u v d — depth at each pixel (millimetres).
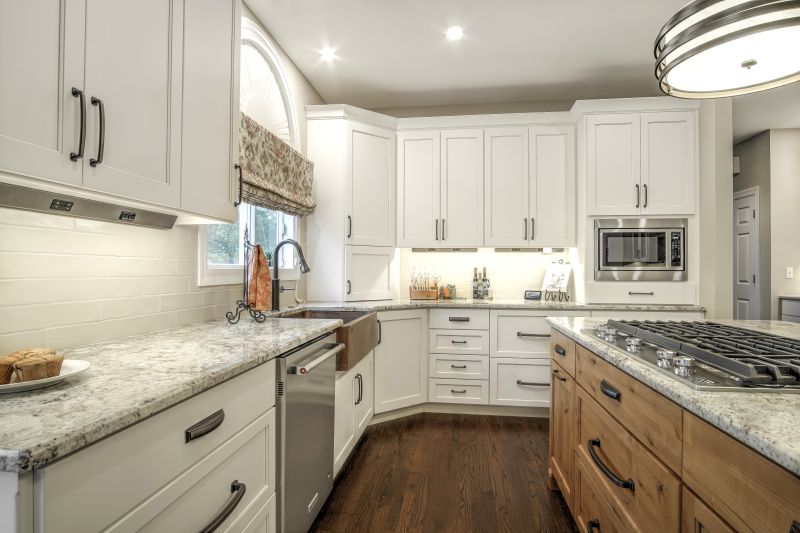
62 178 956
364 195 3404
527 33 2814
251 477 1245
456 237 3578
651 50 3037
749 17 1040
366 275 3422
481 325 3328
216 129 1604
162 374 1001
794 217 4773
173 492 887
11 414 727
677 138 3254
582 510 1640
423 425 3113
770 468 639
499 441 2809
